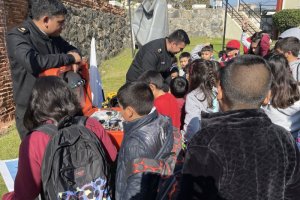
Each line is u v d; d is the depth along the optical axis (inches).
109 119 116.3
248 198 52.2
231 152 52.2
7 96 229.9
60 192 69.3
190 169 53.1
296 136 106.0
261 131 54.1
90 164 72.9
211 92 116.5
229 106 58.3
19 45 94.6
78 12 387.9
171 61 159.9
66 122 75.8
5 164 119.3
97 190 72.4
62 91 76.4
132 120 86.4
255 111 56.0
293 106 106.0
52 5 97.0
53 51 106.4
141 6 231.3
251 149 52.6
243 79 56.0
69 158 71.6
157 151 80.8
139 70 153.8
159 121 84.5
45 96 74.8
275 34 774.5
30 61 92.4
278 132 55.8
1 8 219.0
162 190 72.1
